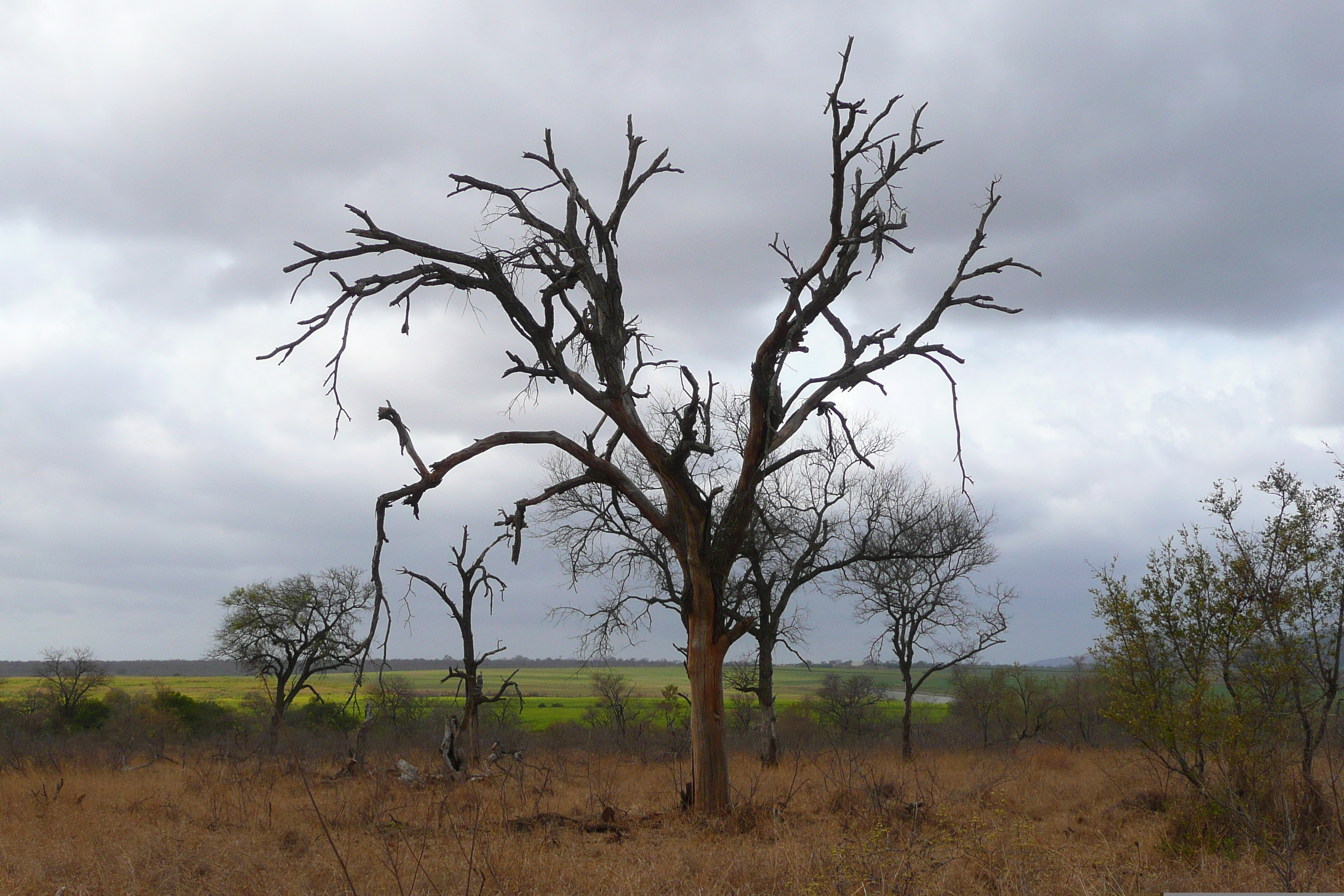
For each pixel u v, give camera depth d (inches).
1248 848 345.7
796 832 448.8
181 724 1728.6
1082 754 1005.8
